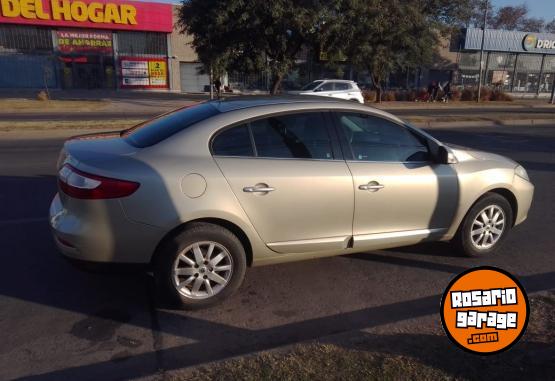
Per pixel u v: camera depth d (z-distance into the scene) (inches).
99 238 123.6
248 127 137.4
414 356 106.8
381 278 160.4
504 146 472.4
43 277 155.3
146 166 125.2
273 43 783.7
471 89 1421.0
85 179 122.6
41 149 399.9
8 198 245.1
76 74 1380.4
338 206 144.2
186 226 129.0
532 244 196.5
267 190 133.9
